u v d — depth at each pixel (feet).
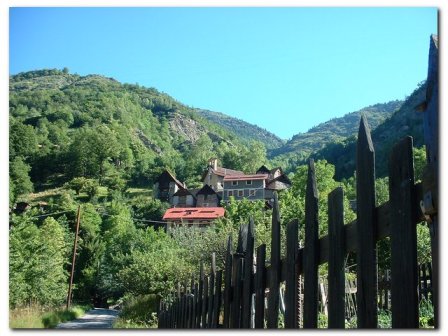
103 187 433.07
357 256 7.91
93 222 273.33
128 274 89.61
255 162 518.78
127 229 247.29
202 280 23.79
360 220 7.91
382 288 37.24
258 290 12.87
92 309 152.56
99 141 460.14
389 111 620.08
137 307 79.56
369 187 7.77
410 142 6.94
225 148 612.70
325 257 9.15
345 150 321.11
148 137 653.30
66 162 436.76
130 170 477.36
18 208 271.28
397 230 7.00
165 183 388.78
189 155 562.66
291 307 10.27
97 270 185.88
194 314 25.11
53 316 79.05
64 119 560.20
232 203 176.65
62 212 262.06
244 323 13.94
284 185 320.70
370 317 7.38
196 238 93.09
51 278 106.22
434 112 6.79
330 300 8.68
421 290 34.09
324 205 75.87
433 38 7.04
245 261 14.49
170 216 287.48
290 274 10.54
